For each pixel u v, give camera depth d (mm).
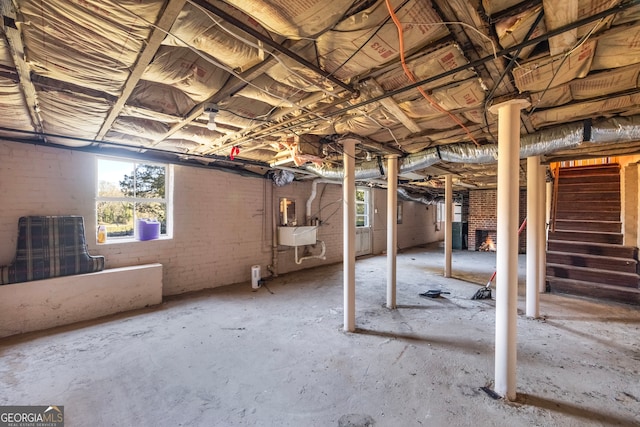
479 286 4754
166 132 2809
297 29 1251
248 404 1827
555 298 3963
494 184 7367
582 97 1977
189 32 1307
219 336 2801
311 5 1109
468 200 9883
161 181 4129
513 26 1269
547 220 5117
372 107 2172
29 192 3031
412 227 10258
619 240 4145
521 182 6422
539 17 1208
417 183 7051
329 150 3430
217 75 1781
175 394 1922
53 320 2979
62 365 2256
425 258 7586
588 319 3217
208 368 2234
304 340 2721
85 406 1799
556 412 1754
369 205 8203
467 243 9383
